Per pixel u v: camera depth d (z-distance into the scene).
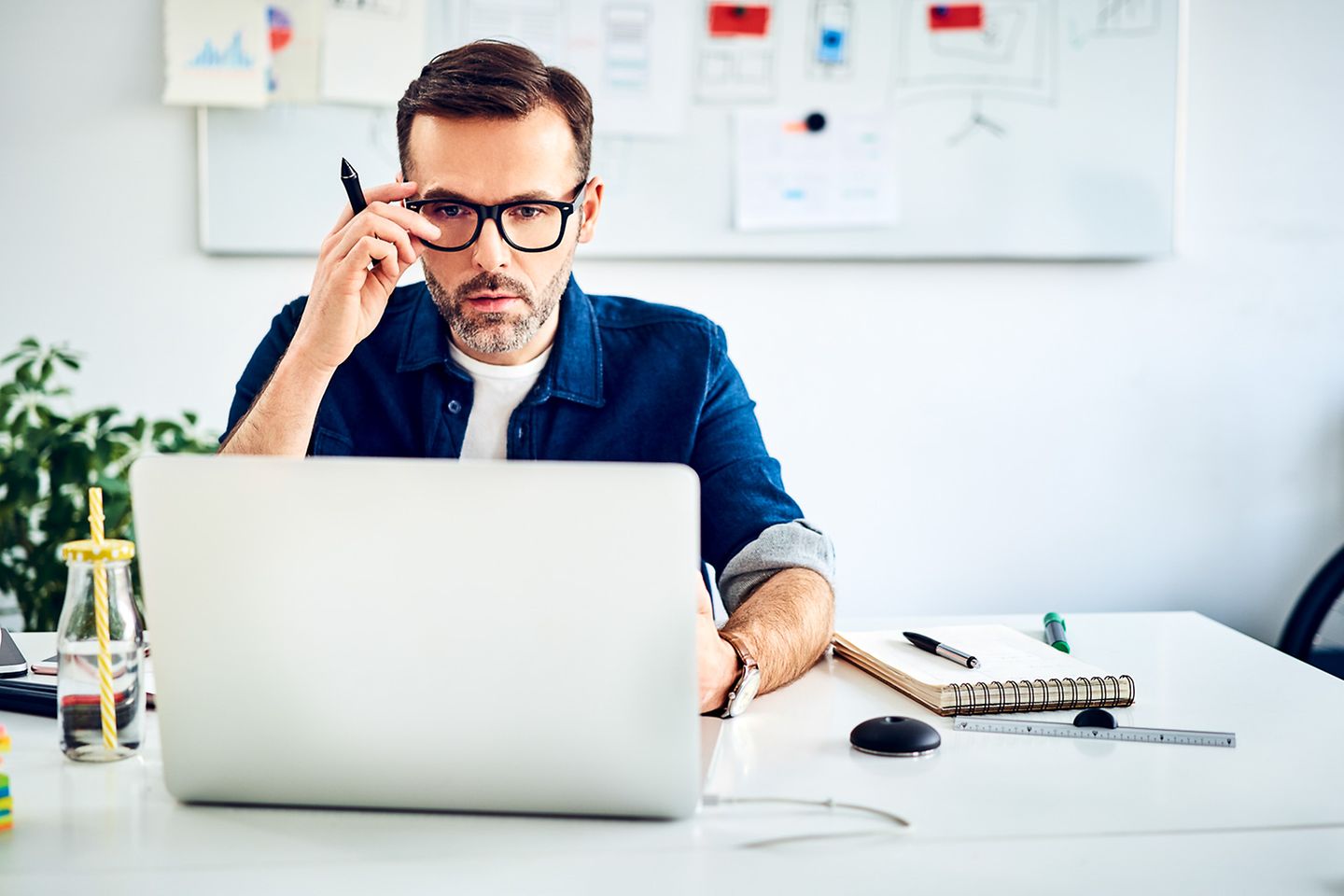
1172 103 2.43
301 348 1.24
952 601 2.52
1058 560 2.53
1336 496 2.56
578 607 0.79
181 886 0.74
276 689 0.82
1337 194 2.50
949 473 2.50
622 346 1.45
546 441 1.41
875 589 2.50
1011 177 2.42
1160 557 2.54
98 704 0.95
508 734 0.81
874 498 2.49
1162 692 1.12
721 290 2.43
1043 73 2.41
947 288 2.47
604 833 0.81
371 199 1.26
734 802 0.85
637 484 0.77
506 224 1.24
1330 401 2.54
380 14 2.32
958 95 2.40
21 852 0.78
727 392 1.46
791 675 1.14
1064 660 1.14
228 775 0.85
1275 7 2.46
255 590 0.81
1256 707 1.07
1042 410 2.50
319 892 0.73
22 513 2.06
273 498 0.80
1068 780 0.89
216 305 2.37
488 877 0.75
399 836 0.81
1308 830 0.81
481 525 0.79
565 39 2.34
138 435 2.07
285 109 2.32
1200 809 0.84
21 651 1.24
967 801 0.86
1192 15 2.45
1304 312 2.52
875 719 0.98
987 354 2.48
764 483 1.39
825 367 2.46
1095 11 2.40
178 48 2.29
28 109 2.31
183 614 0.82
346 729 0.83
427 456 1.41
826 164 2.40
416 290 1.46
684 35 2.36
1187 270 2.50
